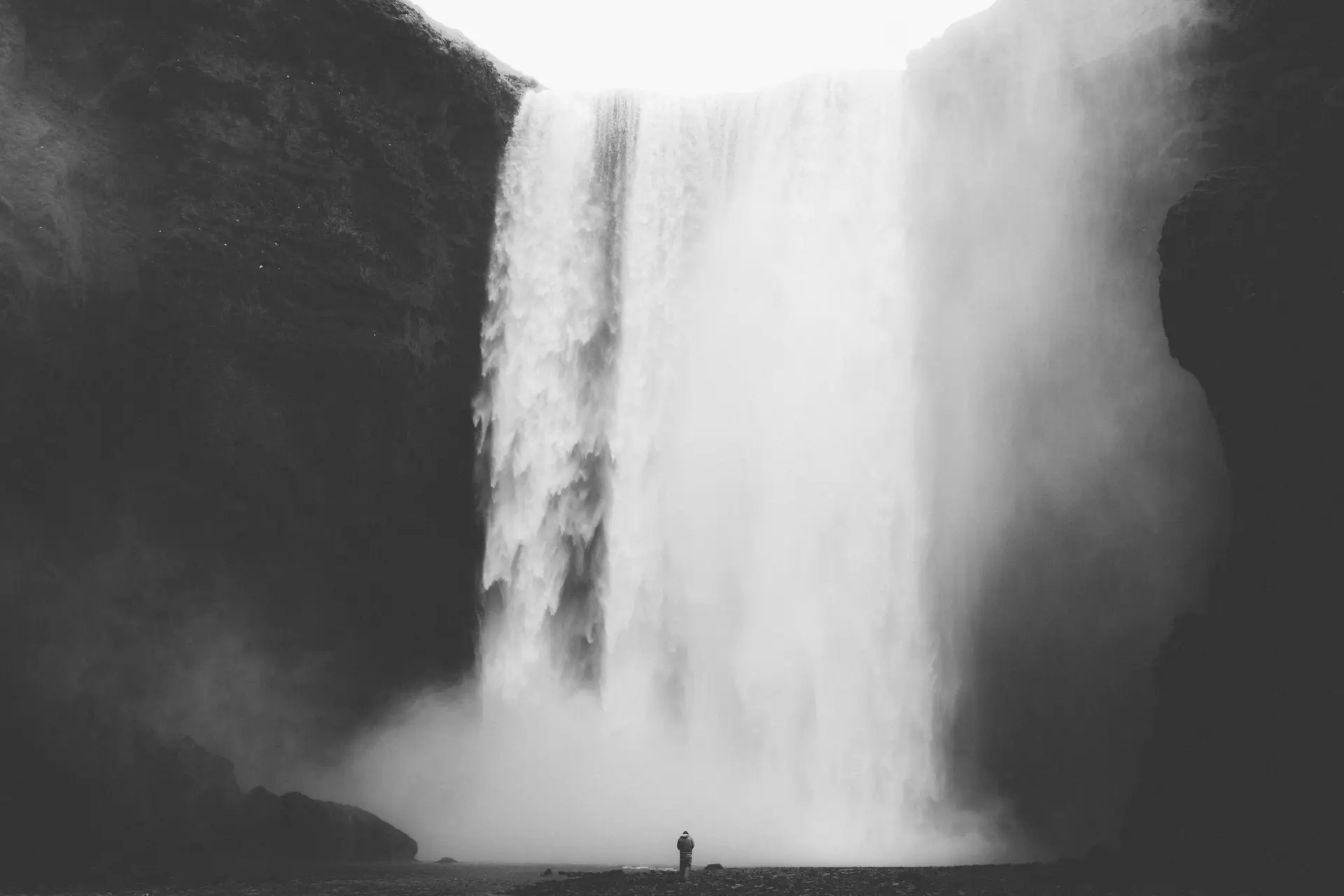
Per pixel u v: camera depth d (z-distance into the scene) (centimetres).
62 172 3566
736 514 4384
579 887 2511
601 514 4491
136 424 3700
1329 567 2803
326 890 2453
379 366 4172
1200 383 3177
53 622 3378
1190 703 3114
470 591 4419
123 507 3653
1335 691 2717
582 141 4656
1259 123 3403
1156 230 3669
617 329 4581
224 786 3388
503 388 4494
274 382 3997
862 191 4438
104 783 3195
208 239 3847
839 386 4338
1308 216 2927
